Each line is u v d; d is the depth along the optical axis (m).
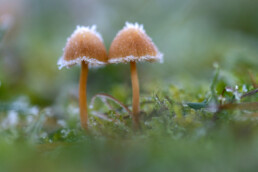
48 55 0.29
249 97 0.14
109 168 0.11
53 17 0.39
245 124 0.12
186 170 0.11
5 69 0.26
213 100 0.13
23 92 0.24
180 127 0.12
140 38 0.13
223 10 0.42
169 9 0.39
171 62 0.29
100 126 0.13
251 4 0.41
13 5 0.37
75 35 0.13
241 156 0.11
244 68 0.19
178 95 0.15
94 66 0.14
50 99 0.24
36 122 0.13
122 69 0.25
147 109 0.14
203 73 0.24
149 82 0.21
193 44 0.33
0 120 0.17
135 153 0.11
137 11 0.39
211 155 0.11
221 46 0.30
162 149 0.11
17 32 0.35
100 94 0.14
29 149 0.11
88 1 0.39
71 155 0.11
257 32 0.39
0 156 0.11
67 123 0.15
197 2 0.40
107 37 0.34
